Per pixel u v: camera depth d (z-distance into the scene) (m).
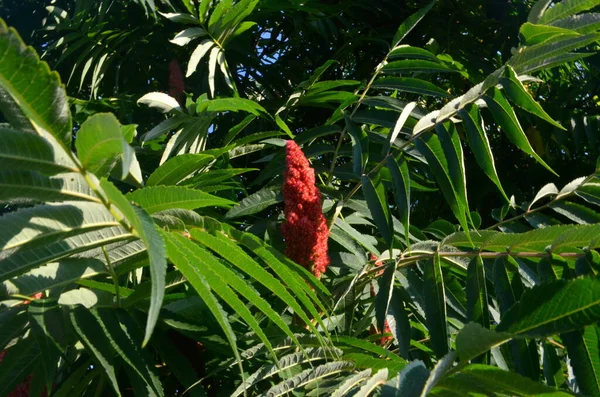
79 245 0.93
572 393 0.96
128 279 1.35
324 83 1.57
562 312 0.94
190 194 1.00
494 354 1.19
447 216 2.06
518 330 0.95
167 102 1.45
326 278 1.42
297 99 1.62
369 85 1.50
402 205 1.27
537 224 1.39
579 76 2.24
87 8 1.93
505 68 1.25
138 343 1.06
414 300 1.23
